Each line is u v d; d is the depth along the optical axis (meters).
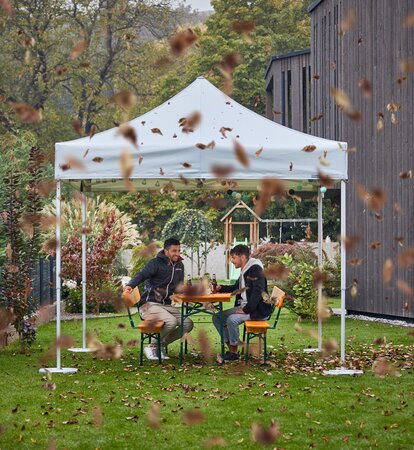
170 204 36.47
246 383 7.73
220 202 3.37
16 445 5.40
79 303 16.08
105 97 38.81
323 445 5.36
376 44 13.99
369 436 5.64
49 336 11.97
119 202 36.69
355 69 14.69
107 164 8.14
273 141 8.27
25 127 34.75
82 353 10.09
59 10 37.41
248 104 37.09
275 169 8.17
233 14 39.06
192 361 9.26
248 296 8.88
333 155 8.23
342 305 8.53
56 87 39.28
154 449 5.29
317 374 8.28
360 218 14.52
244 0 39.81
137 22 40.19
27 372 8.52
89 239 17.91
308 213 31.39
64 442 5.47
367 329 12.73
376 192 2.67
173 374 8.27
